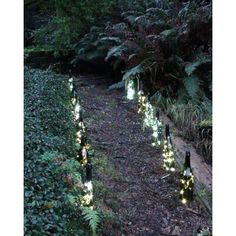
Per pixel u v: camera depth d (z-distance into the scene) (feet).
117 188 10.89
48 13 29.96
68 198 8.28
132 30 21.15
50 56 27.91
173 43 19.33
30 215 7.26
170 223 9.51
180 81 19.24
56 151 10.15
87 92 22.17
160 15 20.31
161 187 11.28
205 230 8.87
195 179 11.36
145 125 16.11
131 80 20.20
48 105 14.33
